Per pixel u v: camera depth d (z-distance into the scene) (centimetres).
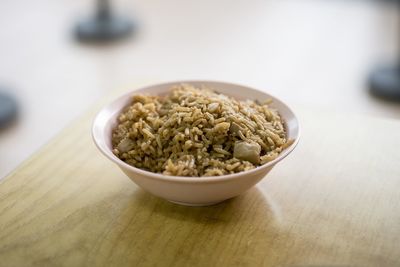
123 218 34
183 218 34
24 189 37
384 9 153
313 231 32
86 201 35
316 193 36
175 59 119
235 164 33
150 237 32
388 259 30
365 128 45
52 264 30
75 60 119
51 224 33
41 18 144
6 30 136
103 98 50
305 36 133
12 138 88
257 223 33
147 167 35
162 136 35
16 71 113
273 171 39
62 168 39
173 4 156
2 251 31
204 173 33
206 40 130
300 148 42
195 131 34
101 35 130
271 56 121
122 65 116
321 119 46
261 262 30
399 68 112
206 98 37
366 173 38
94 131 35
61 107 99
